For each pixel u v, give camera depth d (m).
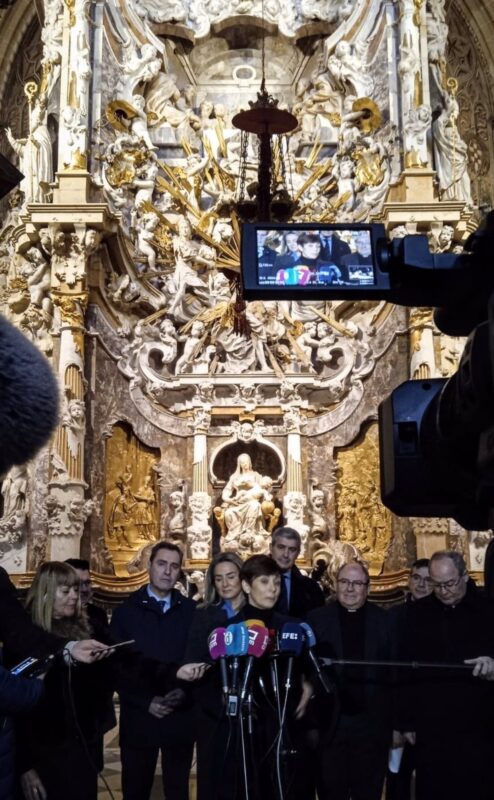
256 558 4.90
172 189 15.76
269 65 17.50
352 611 5.25
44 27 15.90
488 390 2.40
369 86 16.06
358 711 5.09
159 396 15.27
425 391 3.26
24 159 15.25
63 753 4.55
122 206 15.36
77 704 4.73
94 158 15.20
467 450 2.82
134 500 14.84
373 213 15.15
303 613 6.72
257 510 14.43
